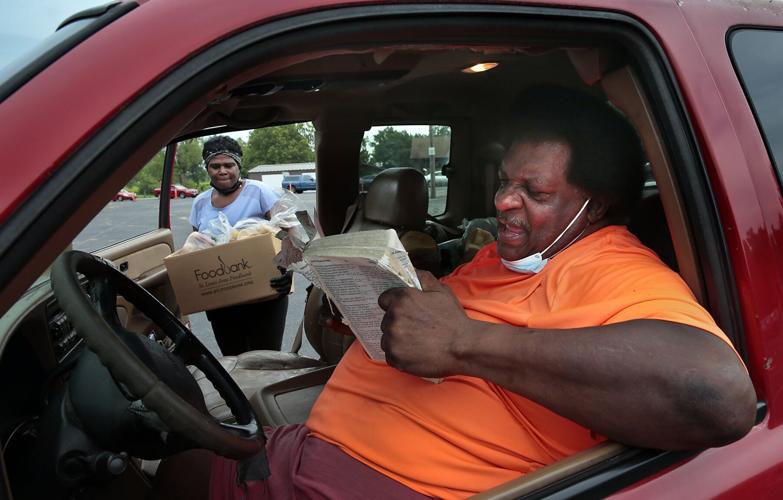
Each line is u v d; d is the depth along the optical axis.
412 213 2.59
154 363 1.04
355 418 1.24
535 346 0.89
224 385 1.32
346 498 1.11
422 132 3.02
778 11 1.21
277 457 1.30
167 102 0.66
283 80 1.47
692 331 0.85
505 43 0.89
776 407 1.02
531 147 1.21
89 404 1.00
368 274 0.94
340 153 2.82
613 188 1.21
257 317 3.28
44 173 0.61
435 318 0.97
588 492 0.87
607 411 0.84
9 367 1.27
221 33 0.69
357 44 0.78
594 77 1.05
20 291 0.62
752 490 0.96
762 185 1.04
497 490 0.88
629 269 1.06
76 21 0.75
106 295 1.13
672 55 0.98
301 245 1.00
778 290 1.03
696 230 1.01
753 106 1.07
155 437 0.99
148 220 2.92
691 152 0.99
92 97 0.64
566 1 0.88
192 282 2.71
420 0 0.77
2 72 0.70
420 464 1.09
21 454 1.17
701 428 0.81
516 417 1.07
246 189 3.44
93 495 1.24
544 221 1.22
